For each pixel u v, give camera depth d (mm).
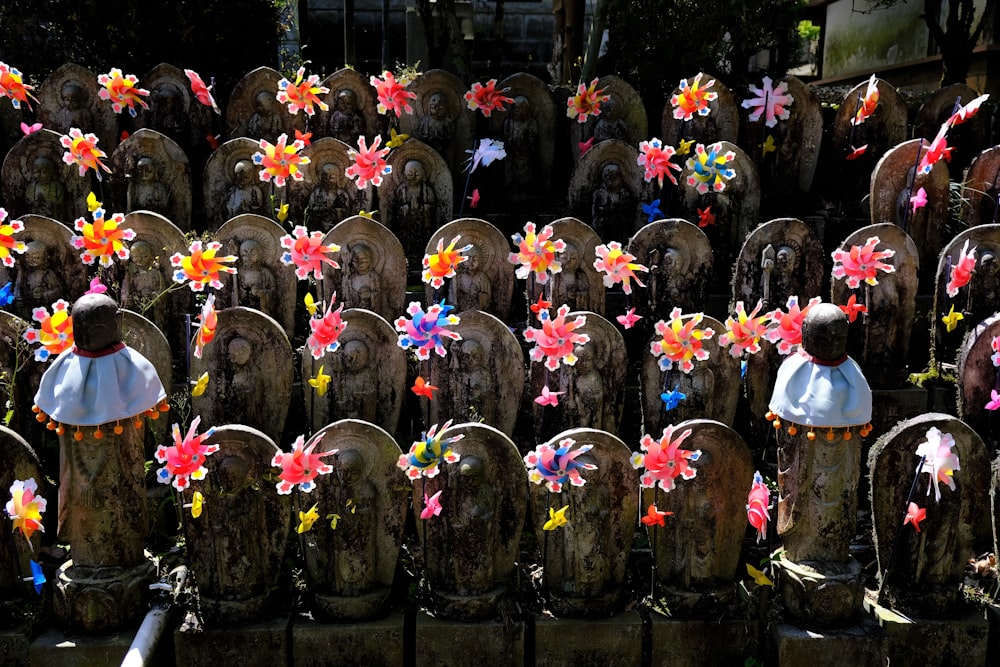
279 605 3449
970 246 4512
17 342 3846
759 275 4500
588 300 4477
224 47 6430
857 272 4176
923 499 3406
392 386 4016
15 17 6082
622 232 5316
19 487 3189
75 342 3172
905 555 3480
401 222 5223
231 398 3883
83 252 4406
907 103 6637
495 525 3396
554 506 3410
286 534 3385
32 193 5008
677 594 3434
